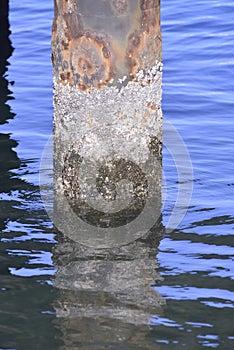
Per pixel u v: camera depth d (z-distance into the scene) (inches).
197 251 733.3
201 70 1229.7
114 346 600.7
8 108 1098.1
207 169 900.6
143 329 619.2
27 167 909.2
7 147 968.3
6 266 711.7
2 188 855.7
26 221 783.7
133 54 748.6
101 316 634.8
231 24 1422.2
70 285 679.7
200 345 601.6
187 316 636.1
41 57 1310.3
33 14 1508.4
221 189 854.5
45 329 622.8
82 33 743.7
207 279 689.0
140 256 724.0
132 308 645.9
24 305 653.9
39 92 1157.7
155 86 773.3
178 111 1074.7
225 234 763.4
